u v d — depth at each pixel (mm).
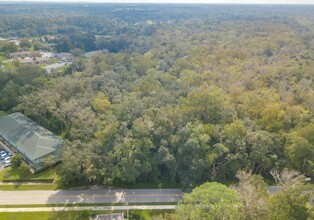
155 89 87188
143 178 62312
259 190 42594
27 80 98000
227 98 77625
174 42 165750
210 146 63781
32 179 61844
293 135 65062
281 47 148625
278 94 84875
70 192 58375
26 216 51562
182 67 111562
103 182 59656
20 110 87812
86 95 84062
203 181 61500
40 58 147625
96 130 68312
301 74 102688
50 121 82562
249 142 63812
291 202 36969
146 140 61938
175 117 67000
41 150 66750
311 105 79250
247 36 176250
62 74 114875
